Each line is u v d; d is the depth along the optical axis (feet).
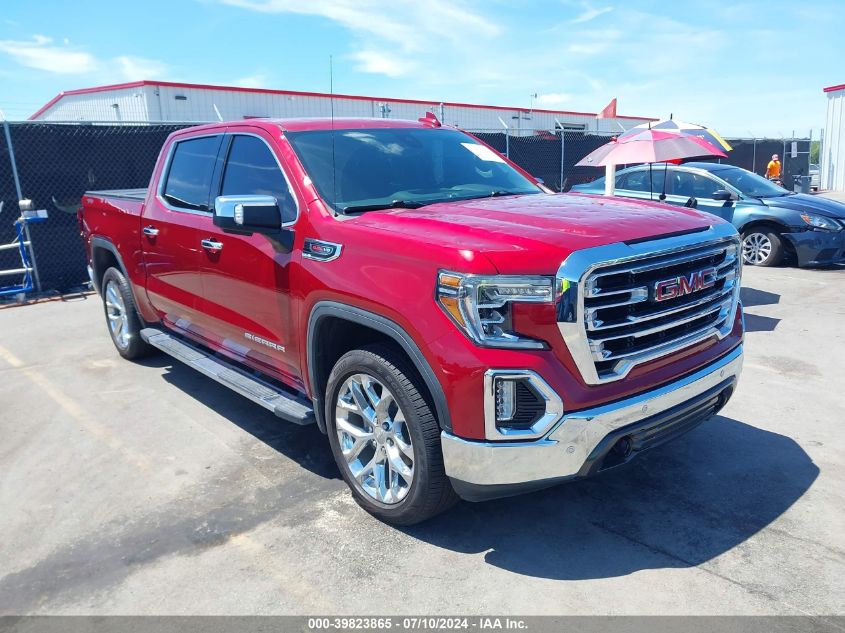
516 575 9.92
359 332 11.92
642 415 9.81
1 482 13.26
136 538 11.16
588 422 9.28
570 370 9.32
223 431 15.38
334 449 11.93
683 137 23.62
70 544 11.05
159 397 17.62
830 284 29.12
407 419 10.19
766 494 11.94
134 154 34.24
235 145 14.69
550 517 11.44
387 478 11.28
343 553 10.57
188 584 9.93
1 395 18.11
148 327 19.51
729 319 11.67
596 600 9.30
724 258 11.38
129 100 64.03
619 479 12.66
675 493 12.09
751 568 9.88
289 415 12.32
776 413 15.47
